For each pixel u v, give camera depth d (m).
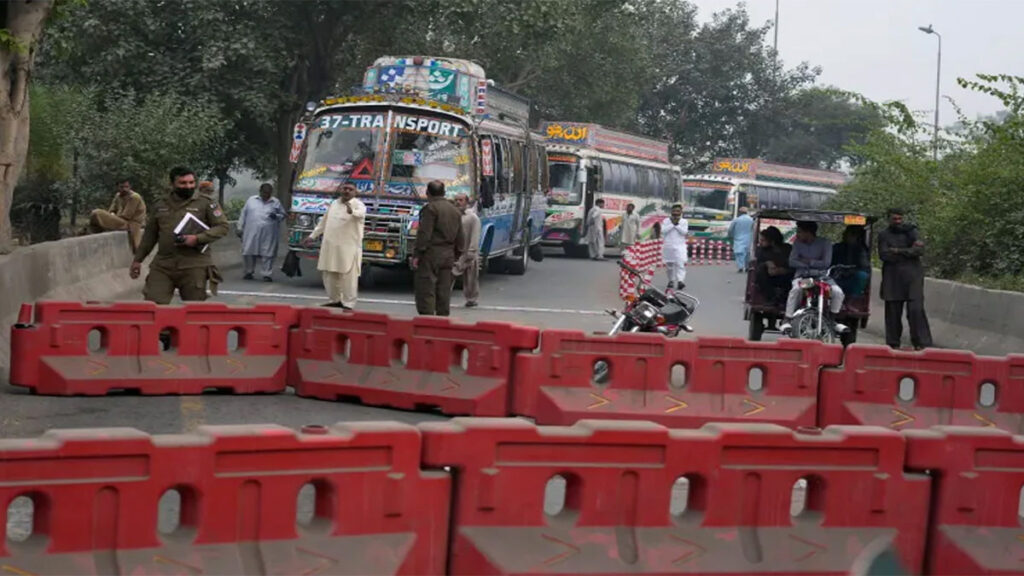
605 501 5.57
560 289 26.47
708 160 71.25
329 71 36.53
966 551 5.98
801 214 16.34
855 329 17.02
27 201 23.38
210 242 12.26
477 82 27.52
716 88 70.94
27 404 10.30
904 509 5.98
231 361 11.36
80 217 26.17
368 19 35.47
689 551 5.62
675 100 71.81
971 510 6.05
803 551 5.78
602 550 5.51
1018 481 6.12
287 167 36.59
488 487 5.42
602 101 49.50
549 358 10.38
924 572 6.03
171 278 12.26
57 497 4.67
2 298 12.98
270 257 24.38
